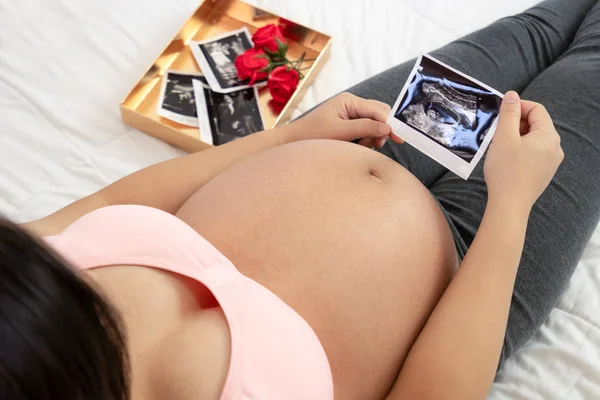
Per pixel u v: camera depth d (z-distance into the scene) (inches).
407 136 33.7
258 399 20.8
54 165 46.1
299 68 52.1
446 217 35.4
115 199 32.0
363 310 28.0
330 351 27.3
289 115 49.9
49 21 53.2
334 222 29.2
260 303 23.4
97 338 14.7
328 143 33.9
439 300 30.1
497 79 45.1
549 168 30.7
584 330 36.1
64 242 24.1
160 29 54.1
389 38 53.2
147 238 24.1
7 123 47.6
